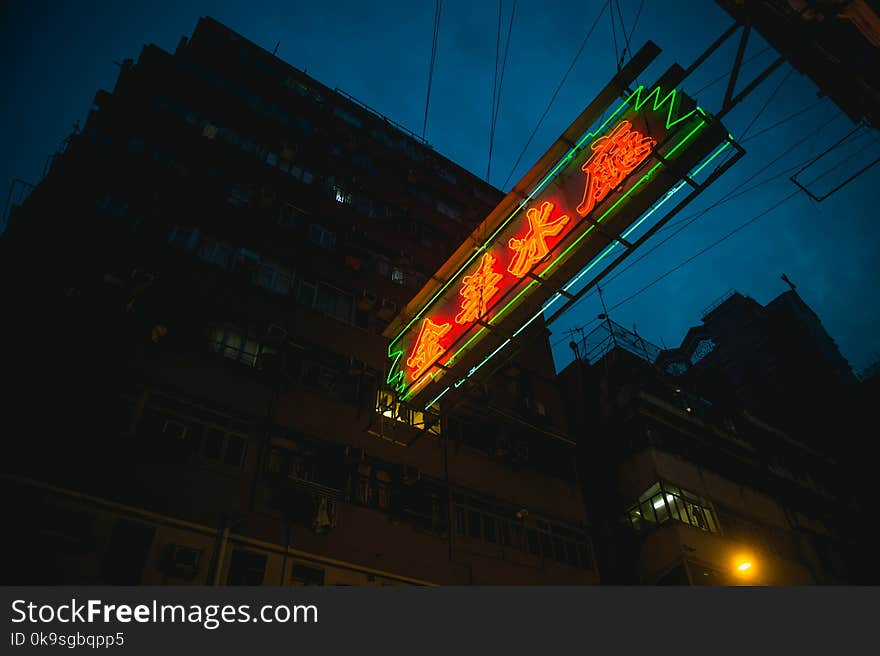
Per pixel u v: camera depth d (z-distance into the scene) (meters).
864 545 25.59
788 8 10.73
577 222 9.89
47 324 13.02
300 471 14.84
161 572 11.30
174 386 13.98
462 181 29.30
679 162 8.99
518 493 18.41
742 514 21.86
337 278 19.84
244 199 19.56
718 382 37.41
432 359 12.49
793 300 39.38
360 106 27.80
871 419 33.44
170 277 15.86
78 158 16.33
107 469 11.94
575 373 26.08
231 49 24.09
